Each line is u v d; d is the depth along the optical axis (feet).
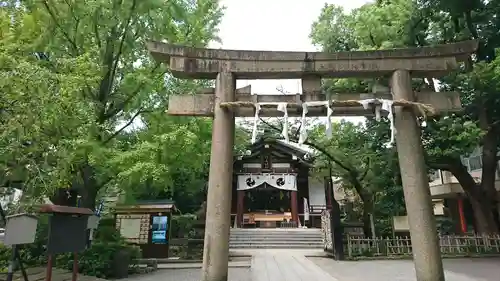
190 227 70.03
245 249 68.28
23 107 20.17
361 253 49.65
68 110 23.68
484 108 50.98
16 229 20.08
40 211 21.65
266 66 22.89
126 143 37.86
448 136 47.32
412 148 21.84
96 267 34.27
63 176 24.88
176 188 76.23
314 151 76.95
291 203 97.60
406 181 21.42
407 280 31.45
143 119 38.78
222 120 22.02
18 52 24.89
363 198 62.44
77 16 33.47
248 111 23.95
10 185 31.76
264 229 81.92
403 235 55.31
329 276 34.37
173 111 22.91
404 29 49.34
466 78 46.24
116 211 54.85
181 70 22.62
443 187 73.67
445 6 49.06
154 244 53.31
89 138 29.17
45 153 23.99
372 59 23.21
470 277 31.91
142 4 34.32
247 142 86.38
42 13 31.24
